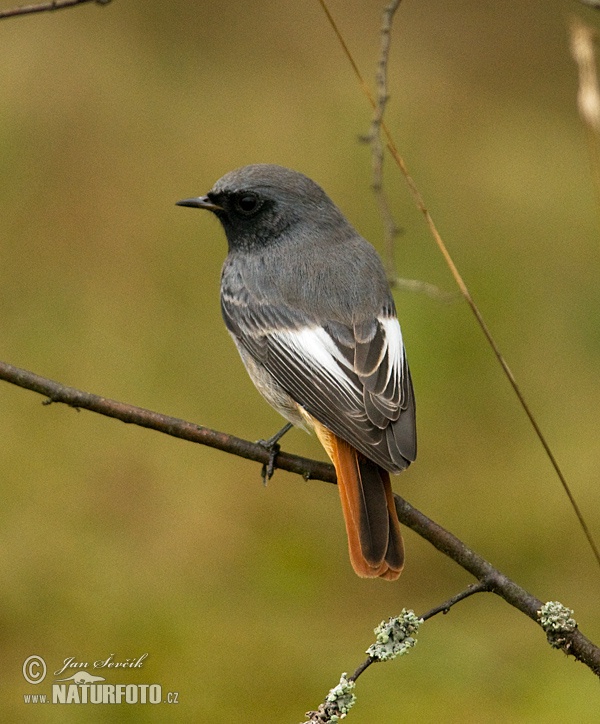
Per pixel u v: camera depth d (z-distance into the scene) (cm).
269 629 1073
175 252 1484
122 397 1316
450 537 676
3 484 1216
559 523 1207
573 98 1750
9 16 683
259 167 886
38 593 1099
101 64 1705
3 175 1550
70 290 1440
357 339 813
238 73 1738
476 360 1393
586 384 1365
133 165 1576
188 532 1189
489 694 978
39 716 949
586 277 1452
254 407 1326
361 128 1638
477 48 1833
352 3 1864
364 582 1151
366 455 727
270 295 859
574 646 627
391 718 955
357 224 1499
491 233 1505
